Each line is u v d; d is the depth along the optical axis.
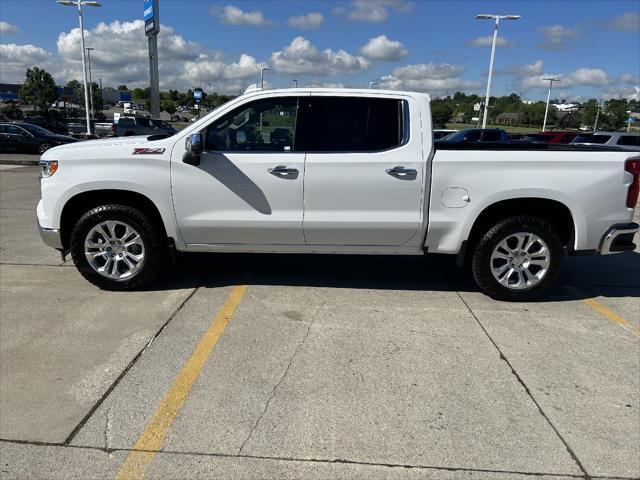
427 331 4.09
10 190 11.29
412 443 2.73
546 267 4.62
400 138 4.48
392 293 4.95
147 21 23.97
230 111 4.52
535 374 3.46
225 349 3.72
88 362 3.52
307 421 2.90
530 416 2.99
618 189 4.46
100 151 4.55
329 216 4.53
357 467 2.55
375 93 4.53
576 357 3.71
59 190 4.56
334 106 4.52
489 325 4.23
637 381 3.40
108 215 4.61
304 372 3.42
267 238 4.67
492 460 2.62
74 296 4.71
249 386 3.25
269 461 2.59
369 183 4.45
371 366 3.52
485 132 22.92
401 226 4.53
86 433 2.78
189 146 4.36
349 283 5.21
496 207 4.65
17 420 2.88
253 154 4.50
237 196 4.54
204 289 4.95
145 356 3.61
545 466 2.58
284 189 4.49
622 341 4.00
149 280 4.80
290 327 4.11
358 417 2.95
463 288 5.13
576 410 3.05
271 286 5.07
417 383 3.31
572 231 4.61
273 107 4.53
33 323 4.12
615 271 5.88
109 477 2.47
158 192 4.53
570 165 4.41
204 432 2.80
